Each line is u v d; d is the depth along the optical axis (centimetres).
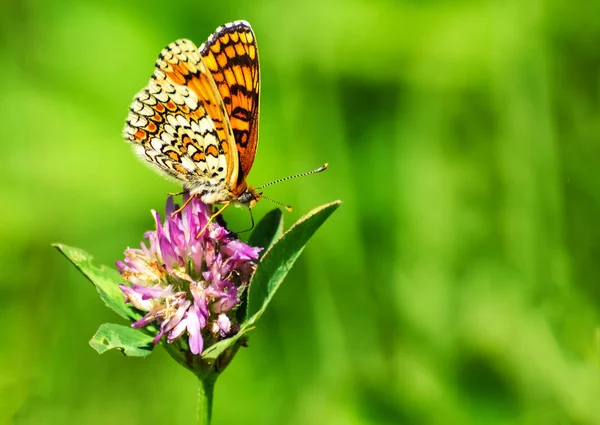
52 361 58
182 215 50
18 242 58
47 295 58
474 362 57
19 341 58
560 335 57
